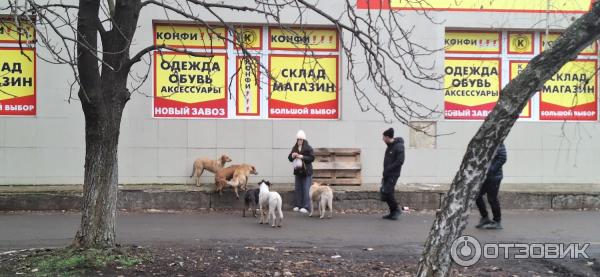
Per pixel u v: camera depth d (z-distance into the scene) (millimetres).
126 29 6570
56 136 11773
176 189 11273
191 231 9078
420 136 12602
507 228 9641
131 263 6398
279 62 12508
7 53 11812
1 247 7730
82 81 6293
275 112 12547
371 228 9547
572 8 12812
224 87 12414
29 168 11734
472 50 13102
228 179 11289
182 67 12273
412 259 7301
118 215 10602
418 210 11523
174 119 12062
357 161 12328
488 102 13117
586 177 13023
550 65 4816
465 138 12703
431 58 12516
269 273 6383
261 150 12273
